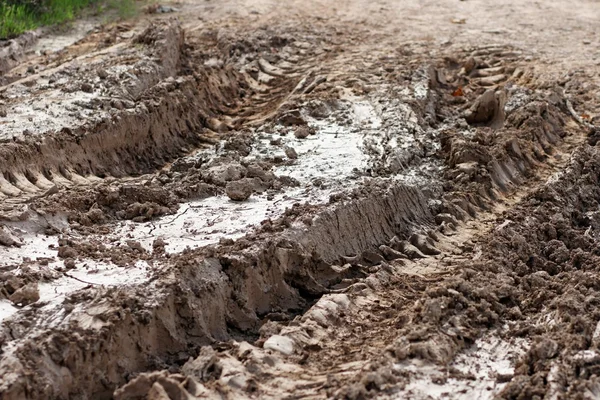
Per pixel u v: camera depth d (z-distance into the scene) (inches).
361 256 242.5
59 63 342.6
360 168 265.7
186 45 395.2
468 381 205.5
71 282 219.6
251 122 311.1
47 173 266.8
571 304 219.6
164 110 299.6
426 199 260.8
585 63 366.0
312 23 440.1
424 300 221.9
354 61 369.1
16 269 222.2
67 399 203.9
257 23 439.5
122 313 210.2
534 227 254.1
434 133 290.4
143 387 202.5
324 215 240.8
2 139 267.0
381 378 203.5
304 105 301.9
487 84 350.0
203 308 219.1
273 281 229.3
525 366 207.6
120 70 316.8
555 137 296.8
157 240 232.7
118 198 247.9
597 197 273.7
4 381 199.5
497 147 280.2
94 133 280.2
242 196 249.4
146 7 470.3
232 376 205.5
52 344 205.2
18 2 430.3
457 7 475.8
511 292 226.7
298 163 267.7
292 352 213.3
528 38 409.1
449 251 247.3
